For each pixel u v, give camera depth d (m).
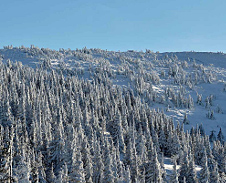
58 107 79.06
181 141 75.06
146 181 45.56
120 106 103.69
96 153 45.41
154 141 71.69
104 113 96.69
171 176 42.41
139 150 58.28
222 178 56.12
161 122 84.56
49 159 48.22
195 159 73.00
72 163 38.16
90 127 66.44
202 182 49.91
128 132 70.75
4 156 20.27
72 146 40.53
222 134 111.00
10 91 84.56
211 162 63.25
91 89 128.62
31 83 109.25
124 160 50.41
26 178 28.66
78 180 36.47
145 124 86.19
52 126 66.81
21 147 40.28
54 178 38.97
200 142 75.50
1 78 107.56
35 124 56.19
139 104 118.31
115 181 41.16
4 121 55.94
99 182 43.09
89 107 96.56
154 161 44.97
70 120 76.06
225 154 68.75
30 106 70.31
